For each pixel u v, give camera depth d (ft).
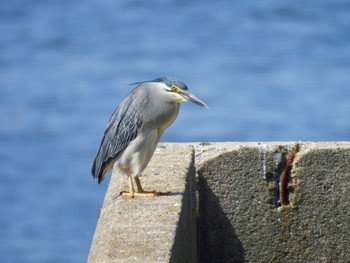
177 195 29.37
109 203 29.73
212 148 34.32
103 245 25.26
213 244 34.47
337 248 34.04
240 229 34.32
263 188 34.01
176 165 32.45
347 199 33.68
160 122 31.94
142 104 31.83
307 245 34.14
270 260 34.45
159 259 23.85
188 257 30.37
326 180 33.71
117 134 32.19
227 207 34.24
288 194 34.01
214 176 34.09
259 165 33.91
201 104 31.71
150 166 32.53
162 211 27.61
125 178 32.12
